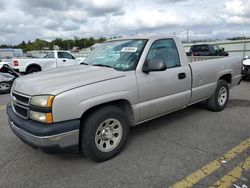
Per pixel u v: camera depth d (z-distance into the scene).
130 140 4.05
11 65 13.89
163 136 4.21
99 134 3.25
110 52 4.17
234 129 4.47
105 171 3.12
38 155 3.60
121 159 3.42
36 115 2.87
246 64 9.79
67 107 2.84
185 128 4.56
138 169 3.14
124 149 3.71
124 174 3.04
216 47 18.23
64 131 2.83
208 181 2.84
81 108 2.93
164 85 3.94
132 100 3.50
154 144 3.89
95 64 4.06
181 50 4.41
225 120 4.96
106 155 3.33
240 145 3.78
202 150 3.64
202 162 3.28
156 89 3.82
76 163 3.34
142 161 3.35
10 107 3.61
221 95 5.54
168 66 4.14
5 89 9.12
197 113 5.43
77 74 3.38
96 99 3.05
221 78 5.60
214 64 5.11
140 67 3.63
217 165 3.19
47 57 15.38
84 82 3.04
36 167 3.26
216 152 3.57
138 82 3.55
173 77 4.09
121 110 3.45
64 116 2.84
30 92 2.97
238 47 20.50
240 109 5.74
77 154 3.59
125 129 3.51
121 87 3.34
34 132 2.80
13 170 3.19
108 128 3.33
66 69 3.81
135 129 4.55
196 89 4.65
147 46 3.82
